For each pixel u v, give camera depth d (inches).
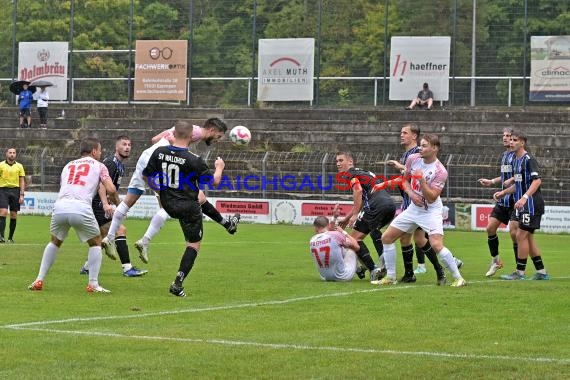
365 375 644.7
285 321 863.1
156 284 1153.4
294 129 3166.8
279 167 2824.8
